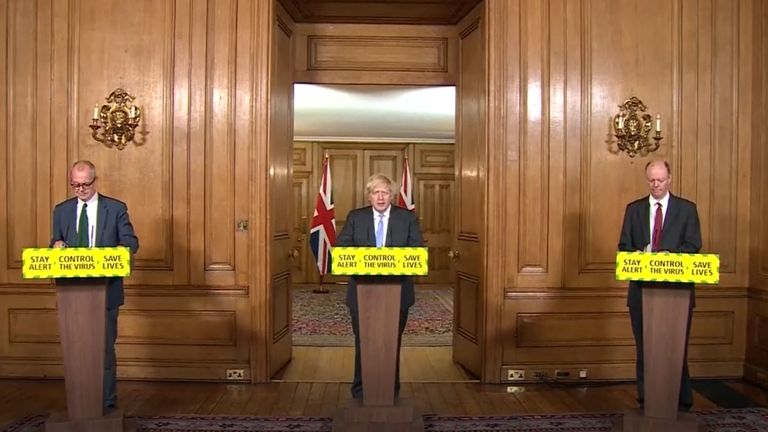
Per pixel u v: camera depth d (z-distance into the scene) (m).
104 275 3.12
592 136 4.77
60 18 4.68
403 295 3.64
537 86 4.75
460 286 5.32
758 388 4.59
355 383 3.73
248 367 4.67
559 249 4.74
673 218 3.62
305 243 11.52
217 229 4.67
